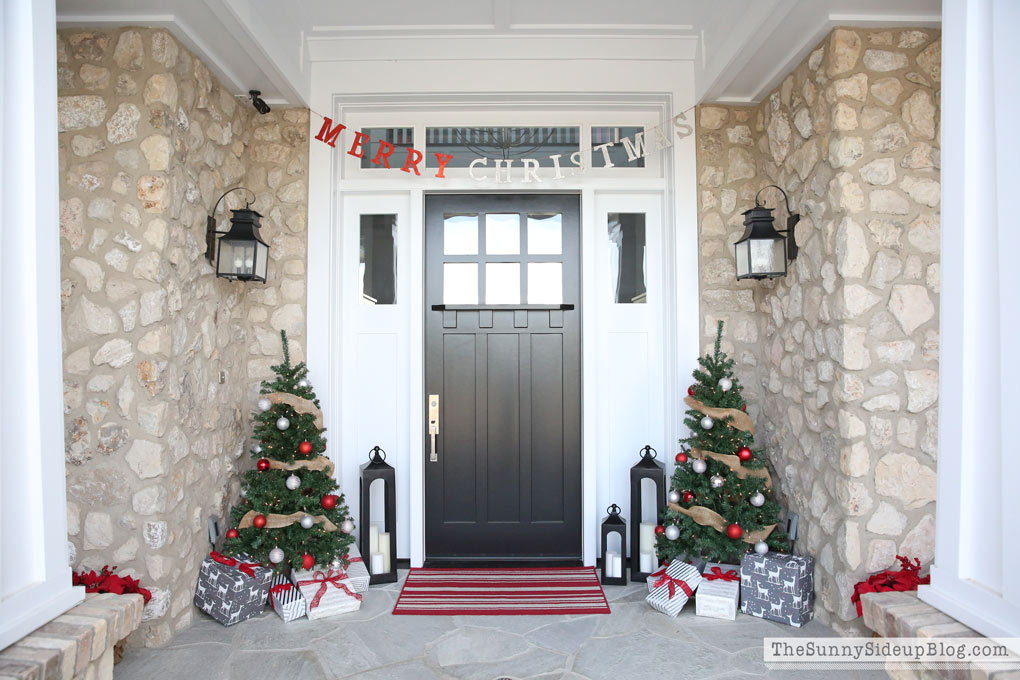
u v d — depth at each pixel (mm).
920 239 2533
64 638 1331
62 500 1458
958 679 1248
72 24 2484
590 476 3443
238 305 3248
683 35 3332
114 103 2508
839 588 2547
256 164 3367
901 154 2535
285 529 2906
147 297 2473
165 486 2488
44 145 1404
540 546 3541
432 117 3545
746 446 2967
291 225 3355
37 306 1386
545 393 3555
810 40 2627
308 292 3342
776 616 2699
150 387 2463
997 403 1320
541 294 3576
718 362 3119
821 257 2684
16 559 1339
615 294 3566
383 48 3354
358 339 3557
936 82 2561
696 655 2428
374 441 3543
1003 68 1266
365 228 3570
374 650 2480
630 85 3383
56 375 1439
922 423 2516
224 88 3062
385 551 3262
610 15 3143
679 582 2838
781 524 3049
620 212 3580
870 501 2500
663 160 3508
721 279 3367
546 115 3547
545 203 3588
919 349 2521
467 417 3553
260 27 2721
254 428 3305
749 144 3393
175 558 2568
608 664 2369
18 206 1368
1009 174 1250
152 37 2502
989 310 1336
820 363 2697
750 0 2670
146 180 2492
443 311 3559
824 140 2641
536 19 3174
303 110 3387
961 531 1380
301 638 2570
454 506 3543
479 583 3199
